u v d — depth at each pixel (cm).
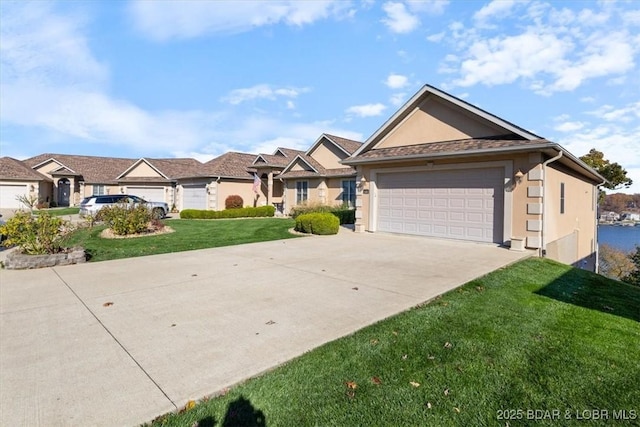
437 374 337
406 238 1277
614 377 339
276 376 332
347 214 1925
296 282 666
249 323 458
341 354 374
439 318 480
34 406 281
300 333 427
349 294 588
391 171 1369
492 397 303
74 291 607
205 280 681
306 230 1441
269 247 1089
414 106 1340
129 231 1380
